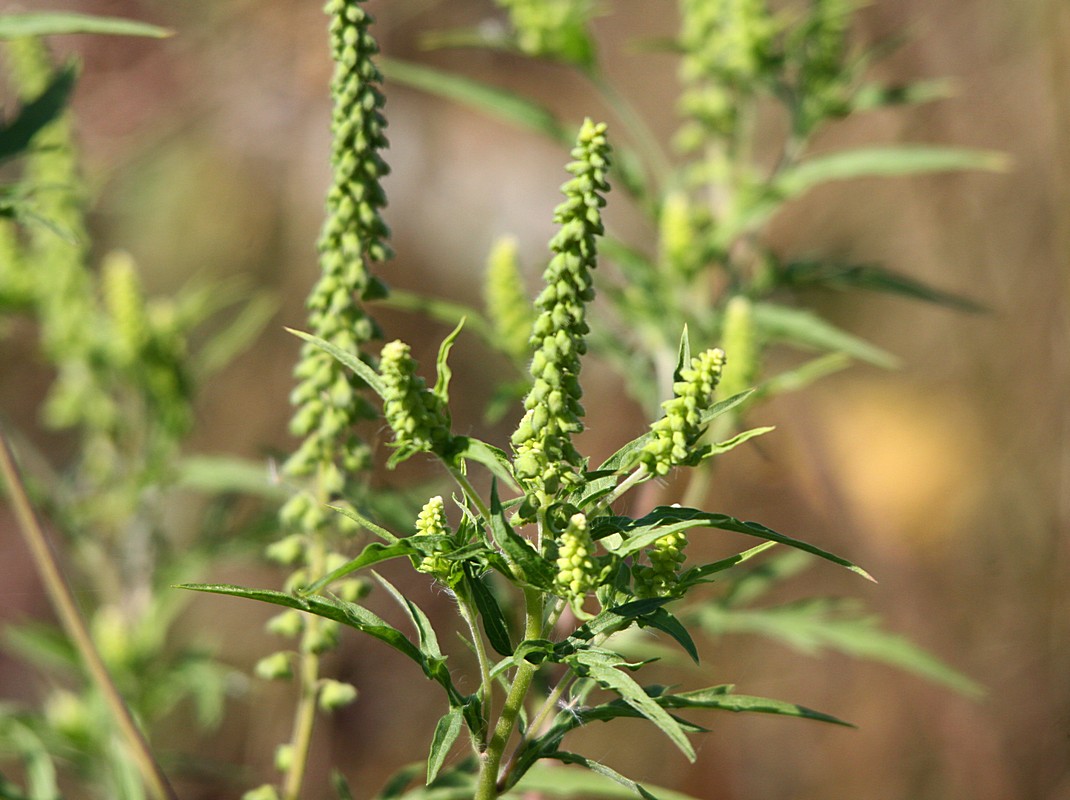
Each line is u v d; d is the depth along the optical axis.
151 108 7.36
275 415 7.94
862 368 7.88
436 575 1.93
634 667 1.84
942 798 6.74
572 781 2.83
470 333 7.92
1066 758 6.70
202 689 4.74
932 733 6.83
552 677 3.31
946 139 7.66
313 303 2.68
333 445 2.87
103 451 5.01
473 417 7.66
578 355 1.89
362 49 2.45
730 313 4.01
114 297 4.79
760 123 8.15
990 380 7.66
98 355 4.83
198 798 6.55
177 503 6.32
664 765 6.88
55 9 6.84
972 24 7.45
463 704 1.96
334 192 2.54
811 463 7.21
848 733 6.96
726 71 4.68
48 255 4.75
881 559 7.11
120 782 3.84
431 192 8.53
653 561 1.96
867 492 7.46
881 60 7.57
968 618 7.15
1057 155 7.15
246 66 7.60
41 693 6.71
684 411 1.87
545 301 1.87
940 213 7.84
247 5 7.50
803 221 8.28
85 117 7.19
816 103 4.71
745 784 6.89
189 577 4.86
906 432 7.65
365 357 2.71
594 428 7.73
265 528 4.79
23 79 4.14
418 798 2.80
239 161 7.94
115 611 4.73
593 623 1.92
